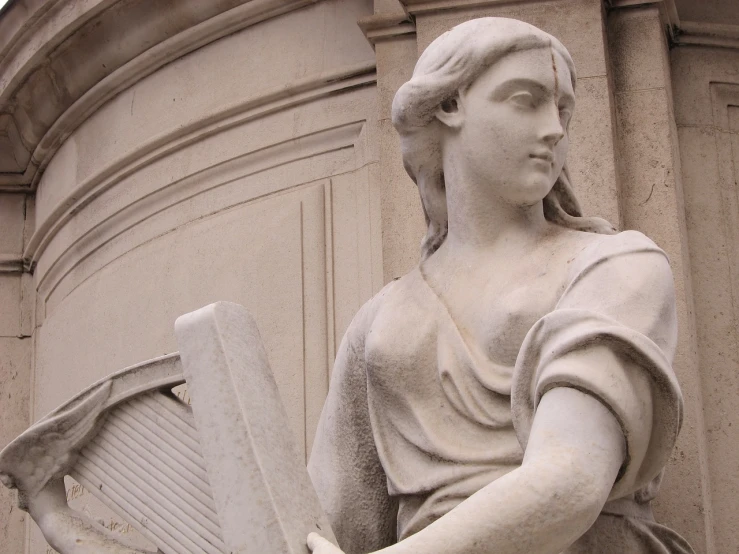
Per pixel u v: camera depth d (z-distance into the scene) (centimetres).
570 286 321
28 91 565
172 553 318
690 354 422
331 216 486
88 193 555
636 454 301
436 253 358
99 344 534
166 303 513
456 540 283
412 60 468
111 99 554
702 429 425
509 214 345
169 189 527
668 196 437
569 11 450
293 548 301
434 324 339
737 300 449
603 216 429
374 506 357
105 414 338
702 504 406
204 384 318
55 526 338
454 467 327
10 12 549
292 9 514
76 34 540
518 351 326
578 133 438
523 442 310
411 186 452
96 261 550
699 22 472
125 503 329
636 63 451
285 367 477
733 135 468
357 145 489
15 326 594
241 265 498
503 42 342
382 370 340
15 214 603
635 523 325
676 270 430
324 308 478
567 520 286
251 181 507
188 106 527
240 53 521
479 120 342
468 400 330
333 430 364
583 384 296
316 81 501
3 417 582
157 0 524
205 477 319
